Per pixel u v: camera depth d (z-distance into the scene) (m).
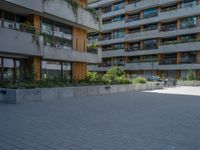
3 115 9.00
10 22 15.91
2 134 6.36
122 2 53.31
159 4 46.69
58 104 12.24
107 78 22.47
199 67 41.09
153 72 48.16
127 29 52.25
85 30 25.14
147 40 49.25
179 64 43.25
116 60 54.16
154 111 10.34
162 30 46.41
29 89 12.95
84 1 25.14
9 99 12.55
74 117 8.75
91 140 5.86
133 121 8.16
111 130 6.87
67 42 22.41
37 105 11.78
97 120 8.25
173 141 5.82
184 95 18.52
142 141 5.80
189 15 42.97
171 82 33.91
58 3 19.42
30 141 5.75
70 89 15.67
